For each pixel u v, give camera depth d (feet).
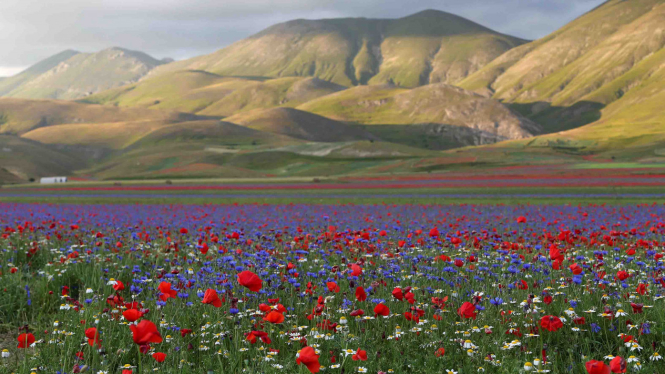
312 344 19.30
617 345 20.24
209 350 20.08
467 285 27.45
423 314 21.36
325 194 176.04
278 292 26.66
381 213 94.22
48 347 20.51
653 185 171.42
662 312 22.08
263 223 70.85
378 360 19.35
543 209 99.30
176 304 24.57
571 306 22.21
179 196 179.11
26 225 56.54
